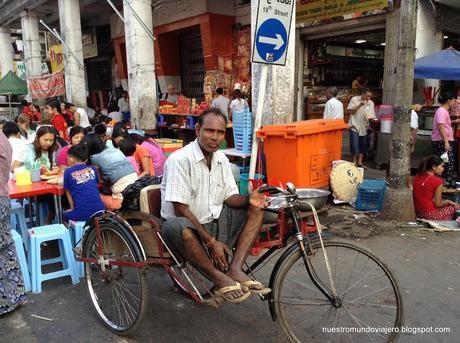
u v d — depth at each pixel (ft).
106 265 11.13
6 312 11.35
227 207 10.63
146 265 9.95
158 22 47.73
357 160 30.25
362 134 29.73
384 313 10.92
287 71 20.98
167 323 10.87
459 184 20.48
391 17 28.48
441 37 31.86
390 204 18.21
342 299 9.75
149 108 34.22
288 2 16.79
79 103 45.16
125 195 10.88
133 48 33.24
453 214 18.01
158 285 13.05
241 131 21.72
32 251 12.67
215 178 10.23
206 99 41.50
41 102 58.49
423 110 29.91
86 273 11.62
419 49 30.48
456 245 15.46
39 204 17.67
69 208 16.47
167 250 9.91
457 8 32.35
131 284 11.87
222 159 10.39
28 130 28.12
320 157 19.94
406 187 18.21
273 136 19.04
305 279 12.71
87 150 15.87
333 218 18.56
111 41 59.72
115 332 10.46
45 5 54.65
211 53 41.50
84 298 12.37
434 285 12.43
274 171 19.51
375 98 39.09
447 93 25.63
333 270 12.46
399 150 17.93
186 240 8.97
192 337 10.22
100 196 15.06
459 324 10.44
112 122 31.30
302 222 9.87
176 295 12.37
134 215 10.78
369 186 19.92
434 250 15.03
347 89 39.88
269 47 16.75
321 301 10.55
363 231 16.80
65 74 45.50
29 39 55.57
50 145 17.07
